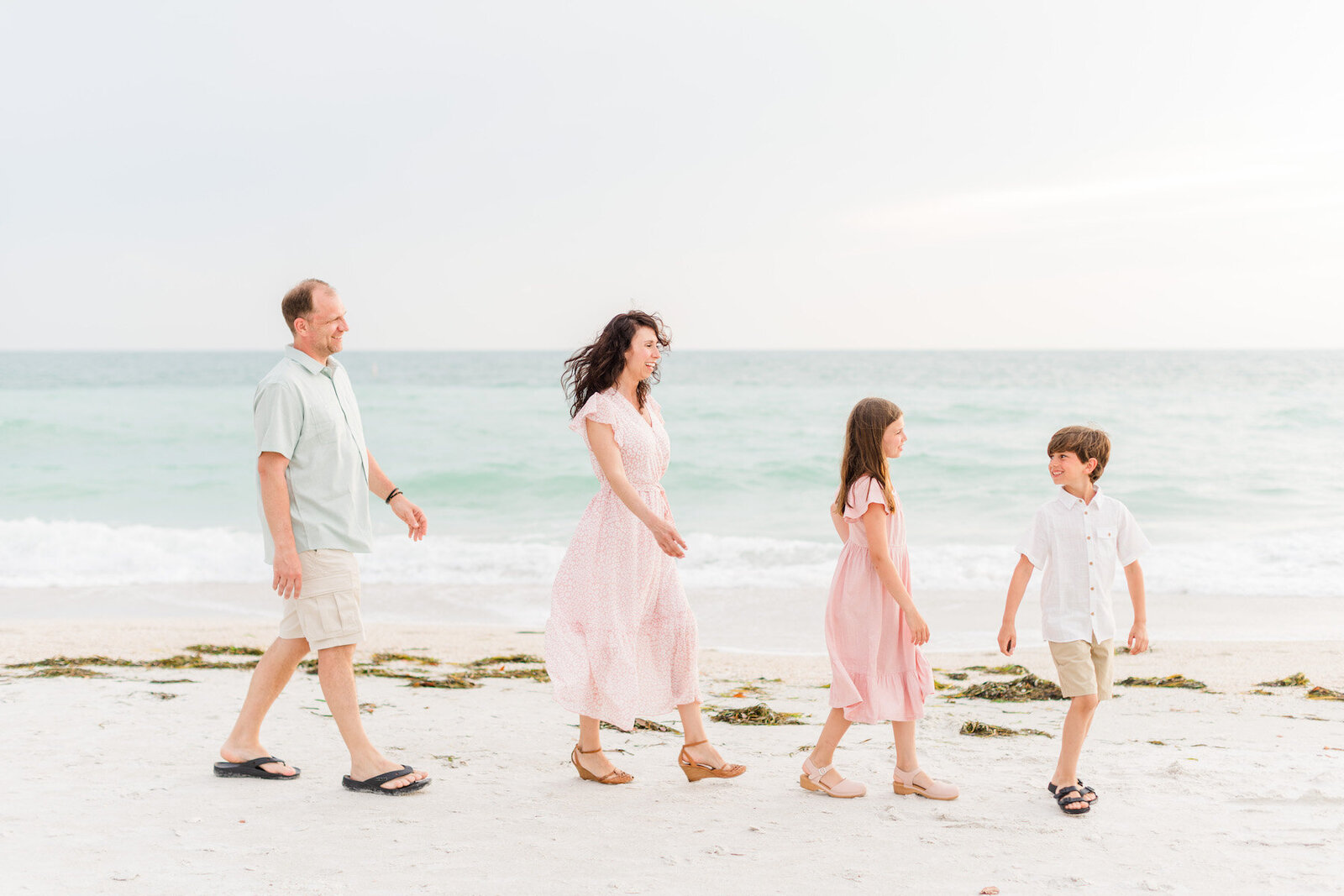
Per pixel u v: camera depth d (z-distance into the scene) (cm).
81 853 301
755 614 951
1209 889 279
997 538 1412
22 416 3012
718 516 1644
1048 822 343
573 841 320
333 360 387
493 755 437
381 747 446
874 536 370
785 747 466
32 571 1182
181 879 281
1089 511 374
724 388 4225
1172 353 10481
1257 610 916
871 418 378
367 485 391
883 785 397
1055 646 373
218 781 383
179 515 1683
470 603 1023
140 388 4800
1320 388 3588
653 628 397
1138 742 476
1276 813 355
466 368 7894
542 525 1595
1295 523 1470
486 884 280
